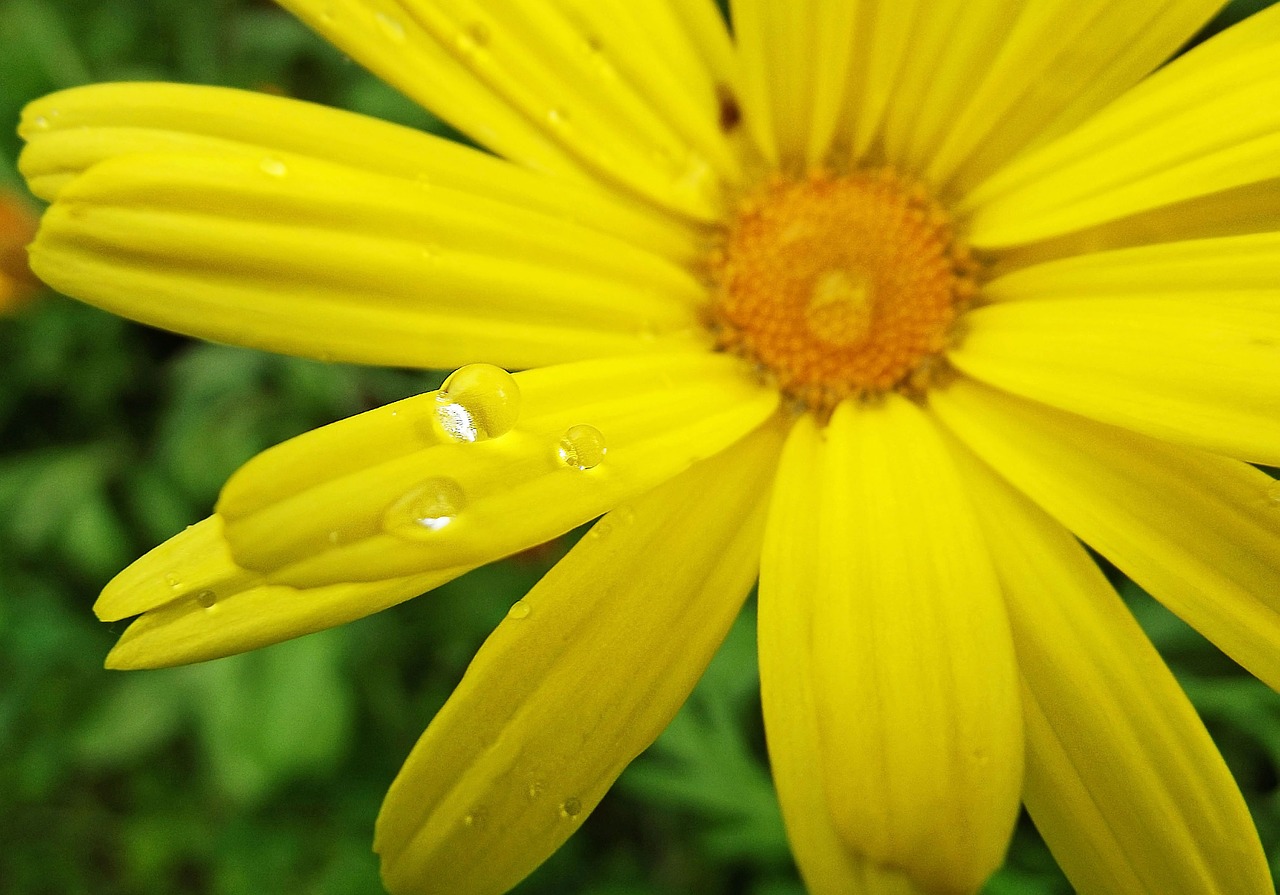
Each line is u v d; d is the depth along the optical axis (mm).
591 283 95
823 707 85
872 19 102
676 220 104
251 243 86
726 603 92
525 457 85
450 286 89
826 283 103
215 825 166
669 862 150
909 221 104
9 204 146
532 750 87
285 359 150
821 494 93
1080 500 91
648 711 89
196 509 162
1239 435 85
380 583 87
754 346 103
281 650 151
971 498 95
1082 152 97
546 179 96
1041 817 90
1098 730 90
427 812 86
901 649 86
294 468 82
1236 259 90
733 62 103
